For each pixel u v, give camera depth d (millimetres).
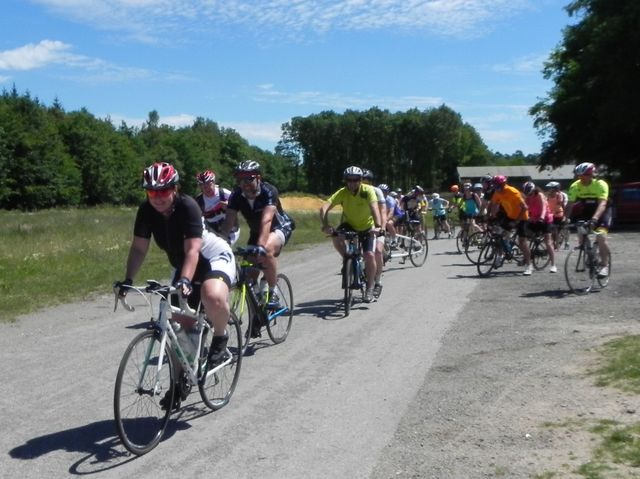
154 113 116375
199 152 102375
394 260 16359
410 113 115625
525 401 5406
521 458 4320
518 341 7453
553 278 12625
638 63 32656
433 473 4172
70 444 4754
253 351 7324
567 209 11172
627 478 3918
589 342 7148
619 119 33375
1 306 10234
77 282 12820
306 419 5211
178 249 5133
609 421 4809
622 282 11711
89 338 8156
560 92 40062
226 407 5520
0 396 5848
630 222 27578
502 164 151375
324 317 9219
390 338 7852
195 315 5195
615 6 34500
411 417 5188
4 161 62938
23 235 22453
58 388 6082
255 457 4512
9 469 4340
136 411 4695
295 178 121562
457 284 12172
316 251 20047
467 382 6027
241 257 7184
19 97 69062
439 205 24109
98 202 77000
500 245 13281
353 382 6141
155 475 4246
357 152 116188
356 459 4438
